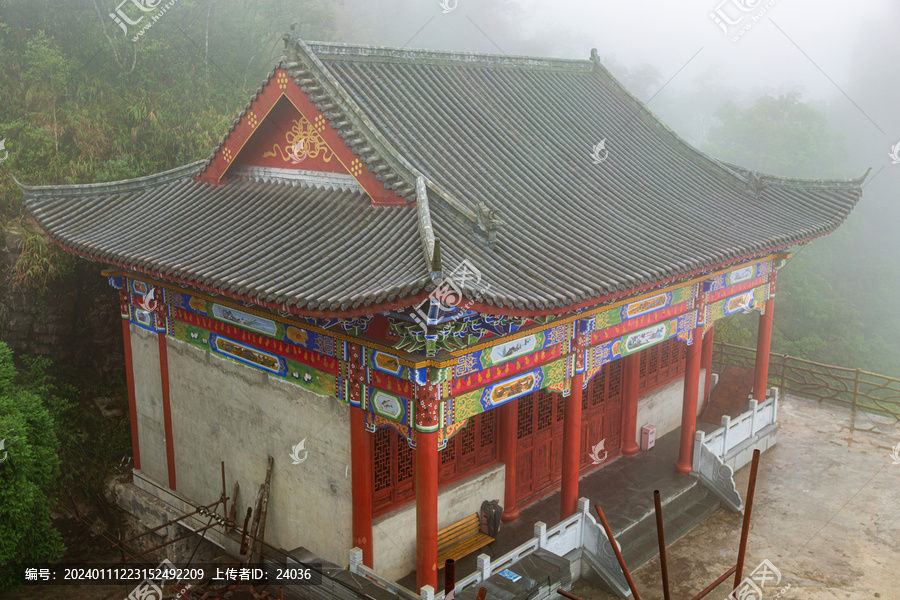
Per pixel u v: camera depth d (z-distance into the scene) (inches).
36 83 1113.4
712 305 808.9
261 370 651.5
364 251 523.2
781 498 794.2
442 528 653.9
